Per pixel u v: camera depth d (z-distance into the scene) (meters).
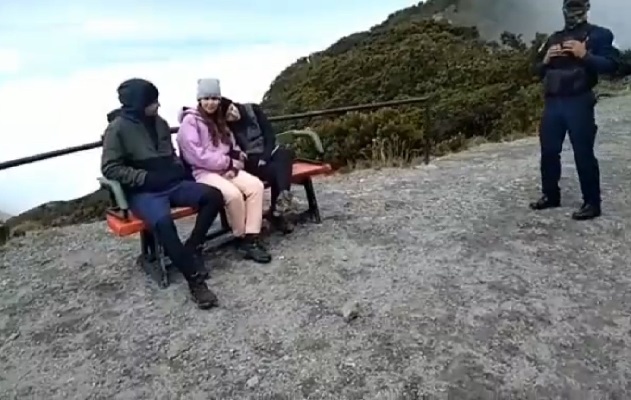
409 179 6.96
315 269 4.23
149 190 3.95
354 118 9.23
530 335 3.34
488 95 14.04
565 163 7.21
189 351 3.30
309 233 4.96
